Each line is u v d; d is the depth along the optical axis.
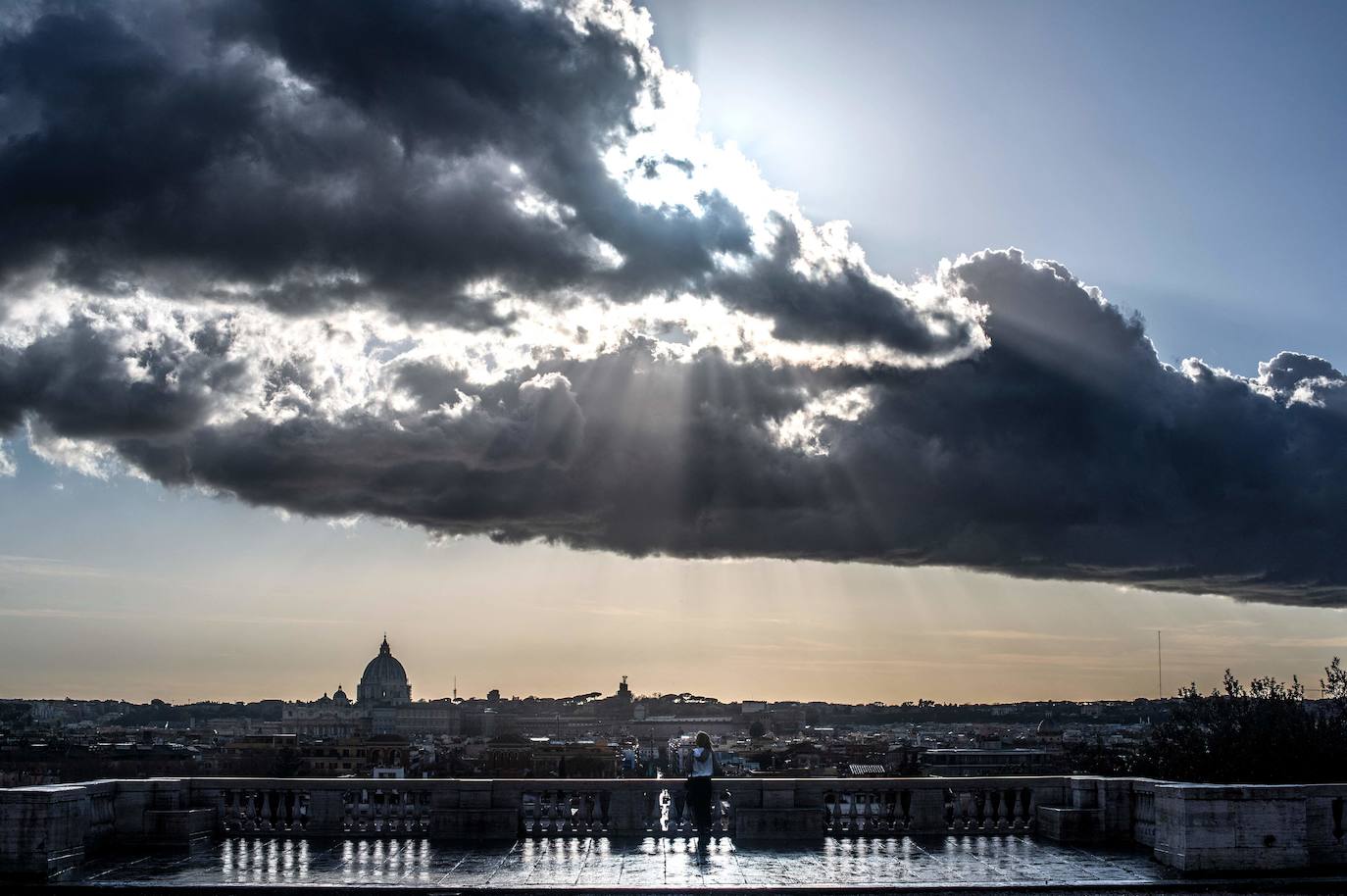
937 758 189.62
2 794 29.19
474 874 29.17
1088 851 32.56
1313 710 52.97
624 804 34.91
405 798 35.50
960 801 35.75
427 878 28.67
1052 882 28.16
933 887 27.47
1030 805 35.69
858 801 35.38
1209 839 29.44
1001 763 187.25
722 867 30.16
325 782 35.50
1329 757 49.91
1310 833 30.02
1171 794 30.20
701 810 33.78
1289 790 29.69
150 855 32.31
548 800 35.22
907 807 35.44
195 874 29.33
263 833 35.16
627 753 40.88
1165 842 30.52
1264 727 51.88
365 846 33.53
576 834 34.75
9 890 27.91
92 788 32.00
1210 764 52.88
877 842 33.91
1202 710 56.22
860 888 27.36
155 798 34.12
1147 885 27.77
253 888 27.44
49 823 29.08
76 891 27.67
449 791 34.81
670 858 31.42
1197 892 27.59
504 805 34.91
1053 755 188.25
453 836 34.66
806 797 34.94
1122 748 82.44
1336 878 28.61
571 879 28.47
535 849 32.94
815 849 32.84
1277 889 27.80
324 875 29.08
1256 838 29.44
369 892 27.16
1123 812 34.22
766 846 33.44
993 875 28.98
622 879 28.45
